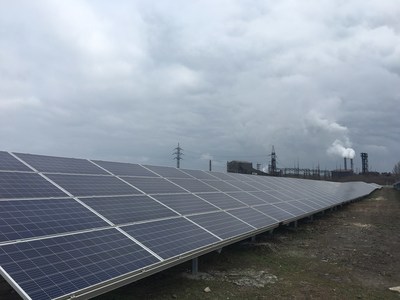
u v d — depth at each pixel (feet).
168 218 38.17
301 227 71.00
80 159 47.65
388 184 481.87
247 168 288.30
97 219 31.48
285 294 32.86
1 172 33.01
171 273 37.37
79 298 21.57
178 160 239.91
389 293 34.27
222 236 39.06
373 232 68.39
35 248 23.85
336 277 38.63
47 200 31.30
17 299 29.07
